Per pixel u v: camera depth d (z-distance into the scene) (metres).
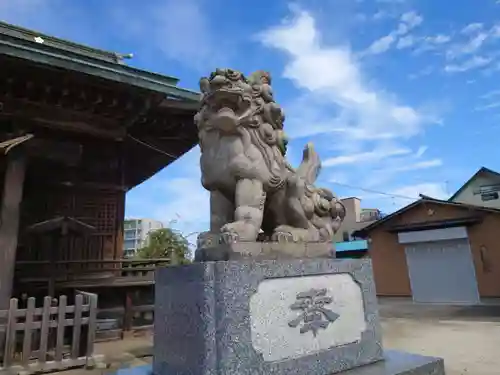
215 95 2.58
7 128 7.27
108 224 8.48
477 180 17.06
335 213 3.11
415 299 13.70
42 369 4.75
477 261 12.56
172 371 2.30
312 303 2.46
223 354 2.04
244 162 2.56
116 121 8.20
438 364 2.68
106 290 7.49
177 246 21.22
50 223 6.12
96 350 6.19
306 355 2.34
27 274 6.78
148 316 7.88
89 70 6.56
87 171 8.45
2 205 6.18
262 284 2.28
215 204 2.81
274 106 2.79
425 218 13.80
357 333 2.65
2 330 4.71
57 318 5.02
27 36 9.32
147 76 7.19
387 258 14.69
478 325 7.61
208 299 2.08
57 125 7.45
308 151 3.30
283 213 2.86
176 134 9.17
